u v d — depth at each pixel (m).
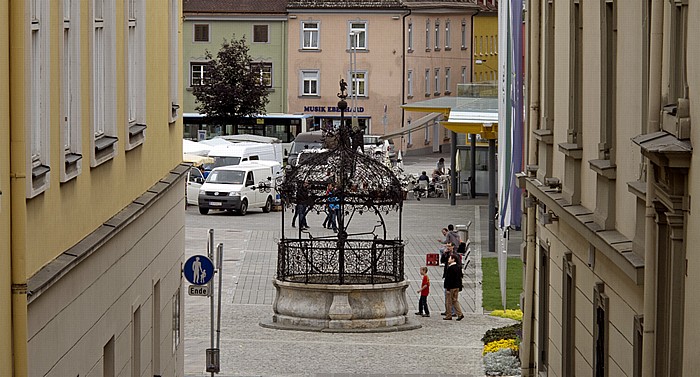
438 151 114.19
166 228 23.31
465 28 118.38
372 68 107.31
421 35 110.44
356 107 106.69
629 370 15.40
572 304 19.77
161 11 22.69
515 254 53.88
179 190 25.30
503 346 32.69
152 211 21.45
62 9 14.73
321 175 38.50
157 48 22.23
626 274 15.06
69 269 14.73
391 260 38.44
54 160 14.45
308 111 107.50
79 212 15.83
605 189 16.81
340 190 38.47
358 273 38.28
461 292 44.62
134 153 19.89
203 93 99.69
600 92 17.23
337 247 38.31
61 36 14.70
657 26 13.27
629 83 15.62
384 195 38.84
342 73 107.12
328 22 106.75
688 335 12.13
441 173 79.19
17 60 12.77
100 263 16.89
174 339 24.97
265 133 100.12
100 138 17.52
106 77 17.80
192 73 107.06
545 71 22.66
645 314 13.44
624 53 15.95
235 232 59.56
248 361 32.62
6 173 12.66
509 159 36.12
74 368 15.35
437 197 76.75
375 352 34.16
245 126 100.25
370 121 107.69
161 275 22.72
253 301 42.34
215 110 99.56
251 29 106.94
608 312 16.81
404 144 108.56
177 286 25.20
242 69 99.56
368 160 38.72
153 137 21.88
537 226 24.19
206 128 100.81
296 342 35.59
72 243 15.45
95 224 16.84
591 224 17.34
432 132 113.25
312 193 38.44
